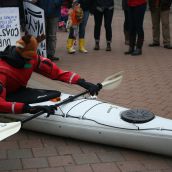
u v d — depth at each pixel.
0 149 4.61
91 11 10.34
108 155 4.48
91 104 4.96
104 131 4.55
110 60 9.41
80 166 4.22
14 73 4.70
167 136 4.25
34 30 8.49
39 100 4.90
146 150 4.43
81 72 8.16
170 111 5.76
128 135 4.43
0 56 4.70
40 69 5.05
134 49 10.28
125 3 10.95
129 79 7.57
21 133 5.05
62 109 4.87
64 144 4.76
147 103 6.12
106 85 5.25
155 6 10.90
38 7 8.30
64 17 14.04
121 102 6.17
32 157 4.42
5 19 8.03
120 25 16.23
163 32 10.95
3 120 5.00
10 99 4.83
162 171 4.13
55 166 4.22
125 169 4.16
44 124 4.89
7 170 4.12
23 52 4.55
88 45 11.62
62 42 12.09
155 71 8.26
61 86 7.09
